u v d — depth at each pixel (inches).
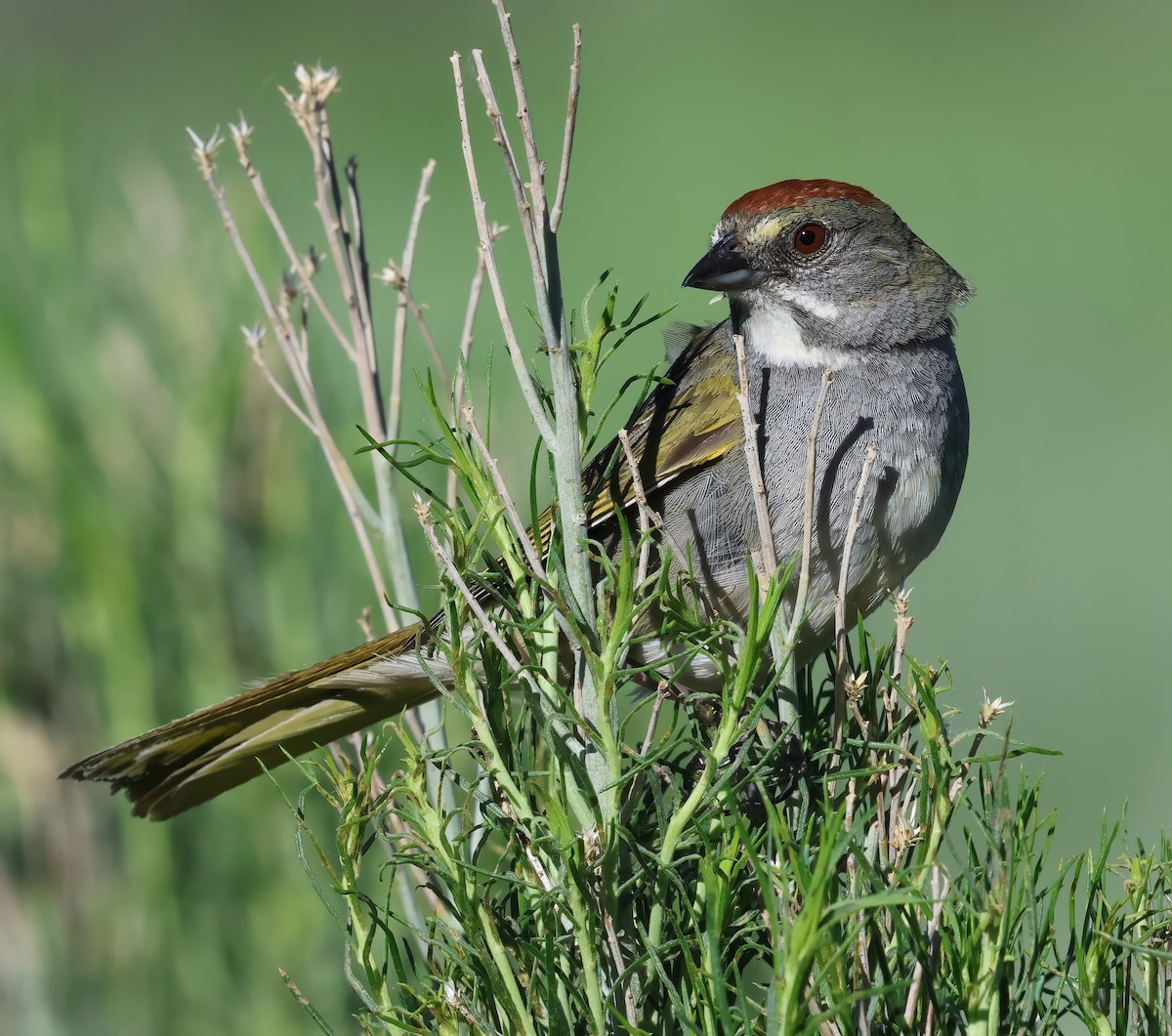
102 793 349.4
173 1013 336.2
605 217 961.5
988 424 720.3
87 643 347.3
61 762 347.9
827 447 294.5
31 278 368.5
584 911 190.5
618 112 1219.2
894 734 213.5
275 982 337.1
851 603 297.1
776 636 222.7
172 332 370.0
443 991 194.5
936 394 303.3
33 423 355.3
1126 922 200.5
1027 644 575.8
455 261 743.7
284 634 354.3
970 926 190.5
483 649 204.8
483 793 218.4
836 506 291.7
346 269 261.7
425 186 258.2
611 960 198.1
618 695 307.9
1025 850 193.6
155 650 350.3
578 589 205.2
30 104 398.6
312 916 338.0
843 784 220.5
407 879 247.0
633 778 202.8
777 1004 171.3
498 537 205.6
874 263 305.9
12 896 342.6
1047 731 529.3
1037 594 603.8
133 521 354.3
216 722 259.8
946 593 608.7
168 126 1002.1
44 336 364.5
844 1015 182.2
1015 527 645.9
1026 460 692.7
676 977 205.0
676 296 788.0
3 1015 340.8
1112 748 519.5
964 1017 189.3
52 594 352.2
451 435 204.2
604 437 370.3
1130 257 897.5
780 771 228.2
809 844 210.4
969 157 1090.1
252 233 382.6
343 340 262.7
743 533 295.4
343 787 201.0
